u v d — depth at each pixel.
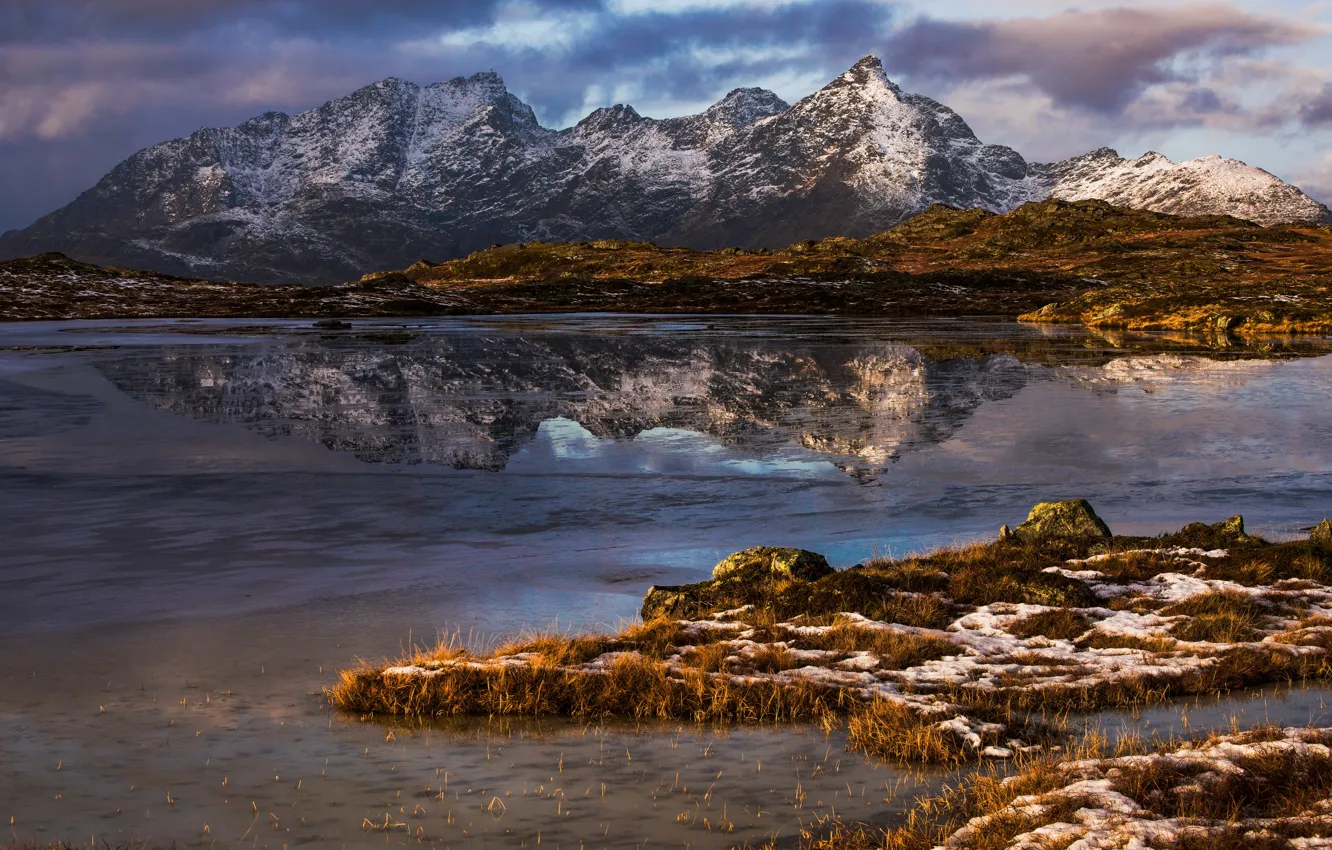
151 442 34.00
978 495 25.83
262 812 9.40
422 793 9.84
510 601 17.12
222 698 12.59
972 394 45.59
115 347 73.75
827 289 166.00
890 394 45.75
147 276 173.25
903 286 169.88
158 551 20.47
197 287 166.25
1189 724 11.48
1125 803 8.81
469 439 34.69
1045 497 25.53
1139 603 16.48
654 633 14.79
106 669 13.68
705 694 12.38
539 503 25.12
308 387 49.31
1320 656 13.60
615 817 9.31
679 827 9.12
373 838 8.88
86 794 9.79
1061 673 13.18
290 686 13.05
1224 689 12.70
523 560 19.92
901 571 17.86
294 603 16.91
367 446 33.41
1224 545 19.42
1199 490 26.28
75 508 24.42
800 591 16.55
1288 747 9.88
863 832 8.95
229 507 24.59
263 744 11.12
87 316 127.50
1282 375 52.59
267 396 45.88
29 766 10.46
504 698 12.30
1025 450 31.94
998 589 16.83
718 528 22.59
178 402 43.72
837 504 24.91
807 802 9.64
